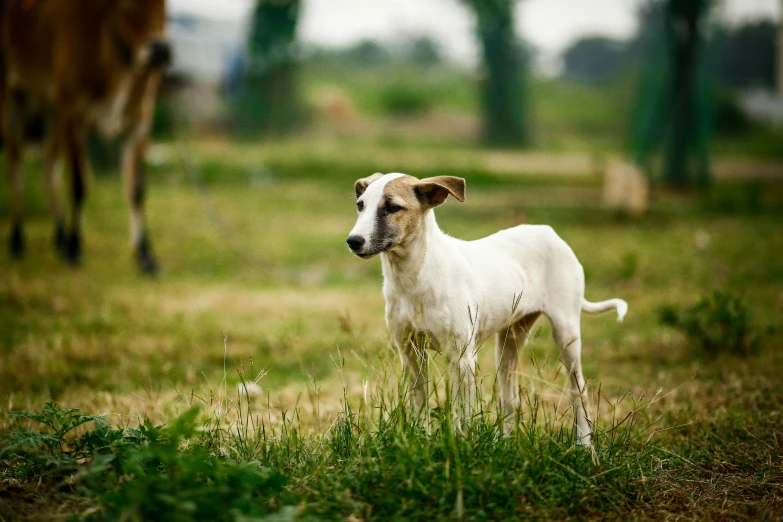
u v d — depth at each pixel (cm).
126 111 1278
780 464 548
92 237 1590
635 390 736
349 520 433
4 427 596
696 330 858
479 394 552
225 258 1453
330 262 1476
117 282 1202
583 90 6488
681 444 586
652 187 2541
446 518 436
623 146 4612
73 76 1255
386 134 4775
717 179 2916
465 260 561
